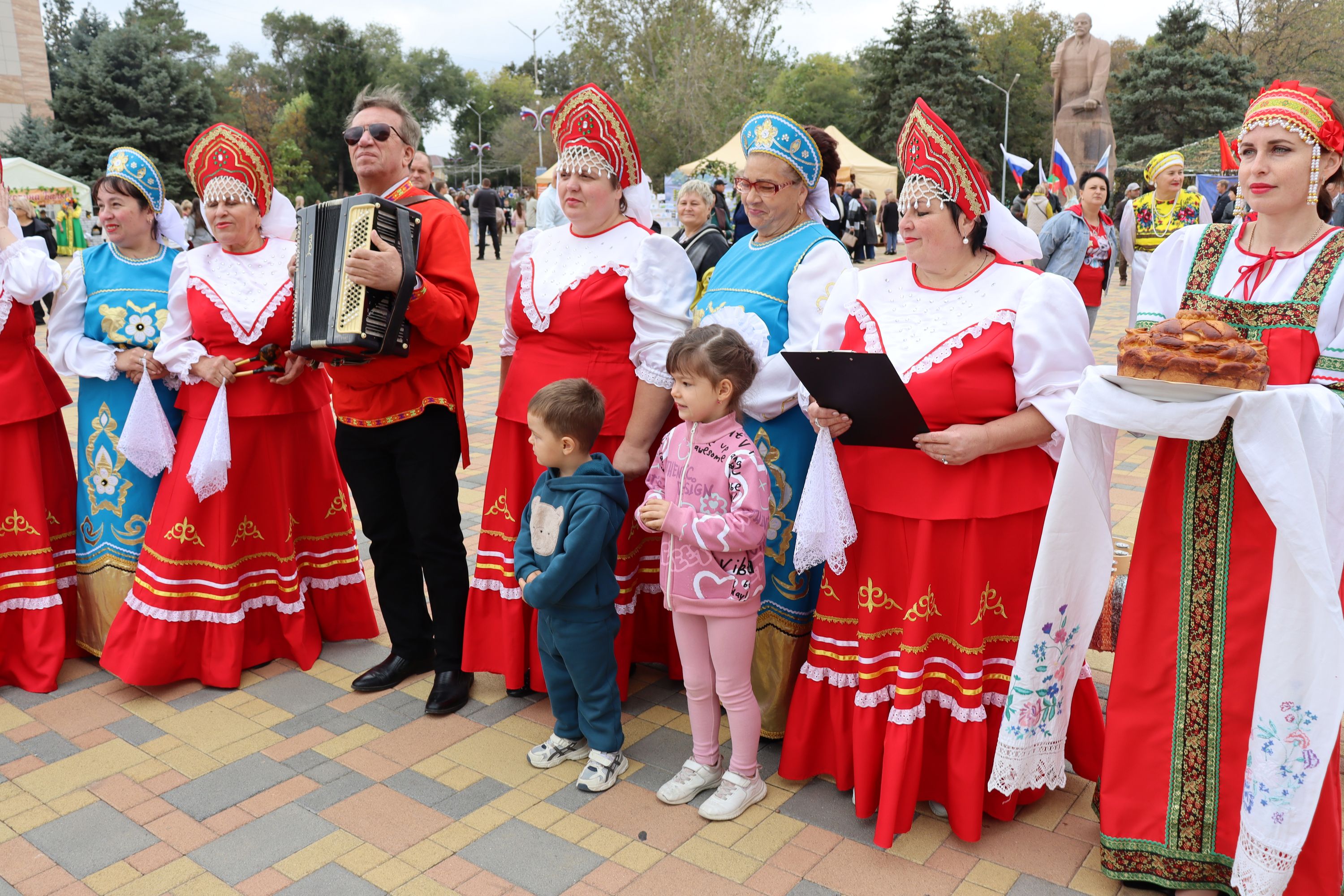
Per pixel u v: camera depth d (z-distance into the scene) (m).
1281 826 2.20
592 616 2.95
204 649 3.66
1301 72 44.50
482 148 65.62
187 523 3.57
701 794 2.97
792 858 2.65
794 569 3.11
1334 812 2.24
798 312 3.04
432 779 3.05
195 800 2.94
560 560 2.84
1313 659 2.15
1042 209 10.91
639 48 40.25
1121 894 2.48
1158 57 43.44
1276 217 2.33
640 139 40.97
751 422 3.14
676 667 3.65
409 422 3.38
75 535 3.92
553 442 2.94
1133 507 5.51
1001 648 2.70
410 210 3.11
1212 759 2.37
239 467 3.63
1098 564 2.52
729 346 2.76
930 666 2.73
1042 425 2.57
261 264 3.61
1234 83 43.22
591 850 2.69
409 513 3.49
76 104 36.62
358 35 65.50
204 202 3.57
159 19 69.62
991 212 2.65
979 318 2.59
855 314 2.82
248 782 3.03
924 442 2.54
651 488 3.03
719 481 2.80
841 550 2.68
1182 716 2.39
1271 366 2.29
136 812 2.88
